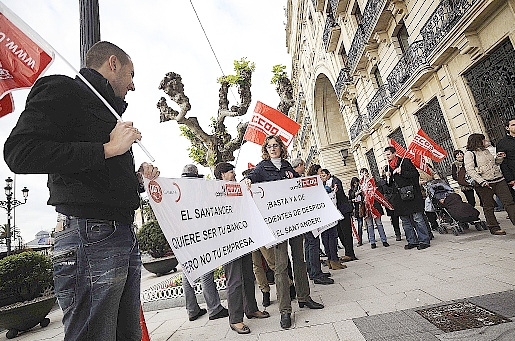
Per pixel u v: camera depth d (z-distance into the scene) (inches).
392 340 96.3
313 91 1125.7
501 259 164.1
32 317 239.9
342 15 708.7
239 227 124.3
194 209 107.0
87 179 58.1
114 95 70.1
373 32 556.7
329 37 780.6
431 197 286.4
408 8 466.0
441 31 377.7
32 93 55.4
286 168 181.3
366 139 746.8
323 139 1155.9
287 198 169.2
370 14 548.7
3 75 58.3
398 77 517.0
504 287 122.7
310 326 124.8
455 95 388.8
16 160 49.5
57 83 56.3
